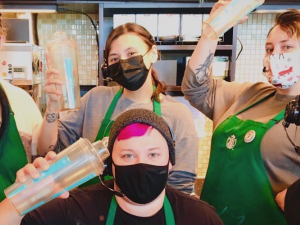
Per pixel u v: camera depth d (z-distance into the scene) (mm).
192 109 2369
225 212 1200
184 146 1279
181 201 942
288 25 1077
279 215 1054
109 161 897
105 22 2320
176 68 2137
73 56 1026
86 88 2451
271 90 1258
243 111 1294
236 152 1194
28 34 2072
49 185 709
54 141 1204
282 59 1072
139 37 1286
